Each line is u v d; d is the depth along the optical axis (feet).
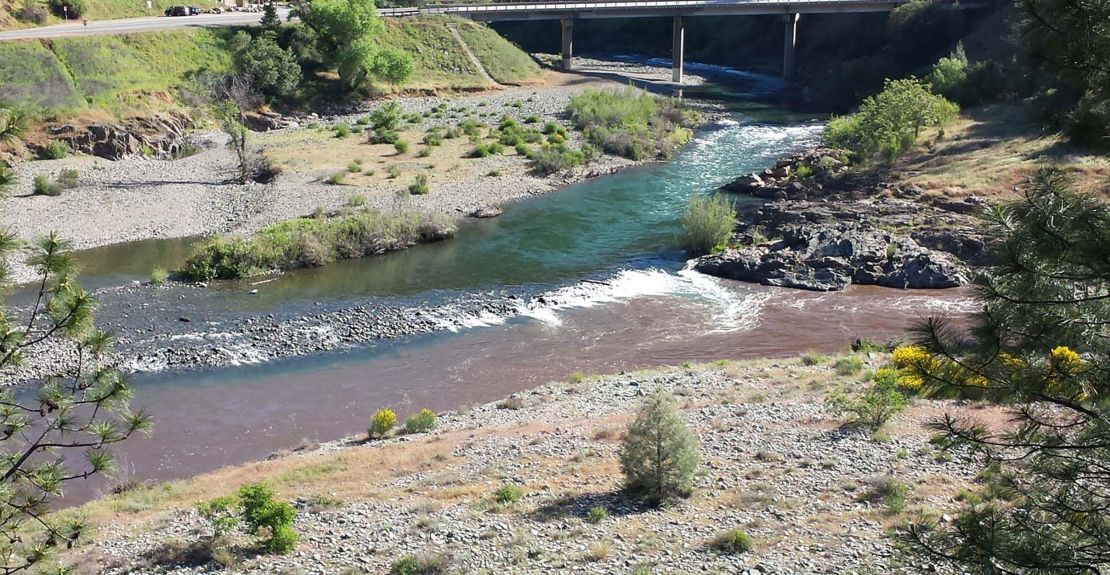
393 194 190.29
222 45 285.84
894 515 65.46
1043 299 30.76
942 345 32.76
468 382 112.78
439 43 326.03
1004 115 232.94
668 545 63.31
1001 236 32.07
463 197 193.47
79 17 293.64
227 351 119.34
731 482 74.95
